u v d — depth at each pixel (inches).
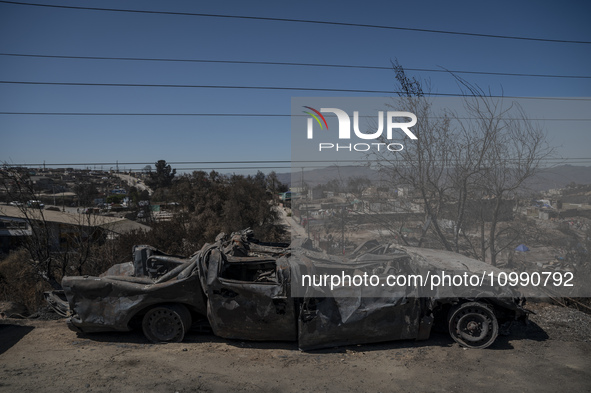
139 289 185.9
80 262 407.8
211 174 1537.9
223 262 189.6
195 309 192.1
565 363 167.5
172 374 156.3
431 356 174.6
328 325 177.3
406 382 151.8
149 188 3046.3
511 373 158.9
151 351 180.1
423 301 184.7
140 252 217.9
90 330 194.9
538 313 227.0
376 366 165.5
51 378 150.6
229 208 1186.0
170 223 780.6
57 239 415.8
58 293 226.1
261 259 190.1
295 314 181.9
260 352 179.9
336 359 172.4
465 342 183.8
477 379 154.2
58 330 208.7
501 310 190.2
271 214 1259.2
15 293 409.1
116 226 781.3
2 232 743.7
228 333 184.2
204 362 168.4
